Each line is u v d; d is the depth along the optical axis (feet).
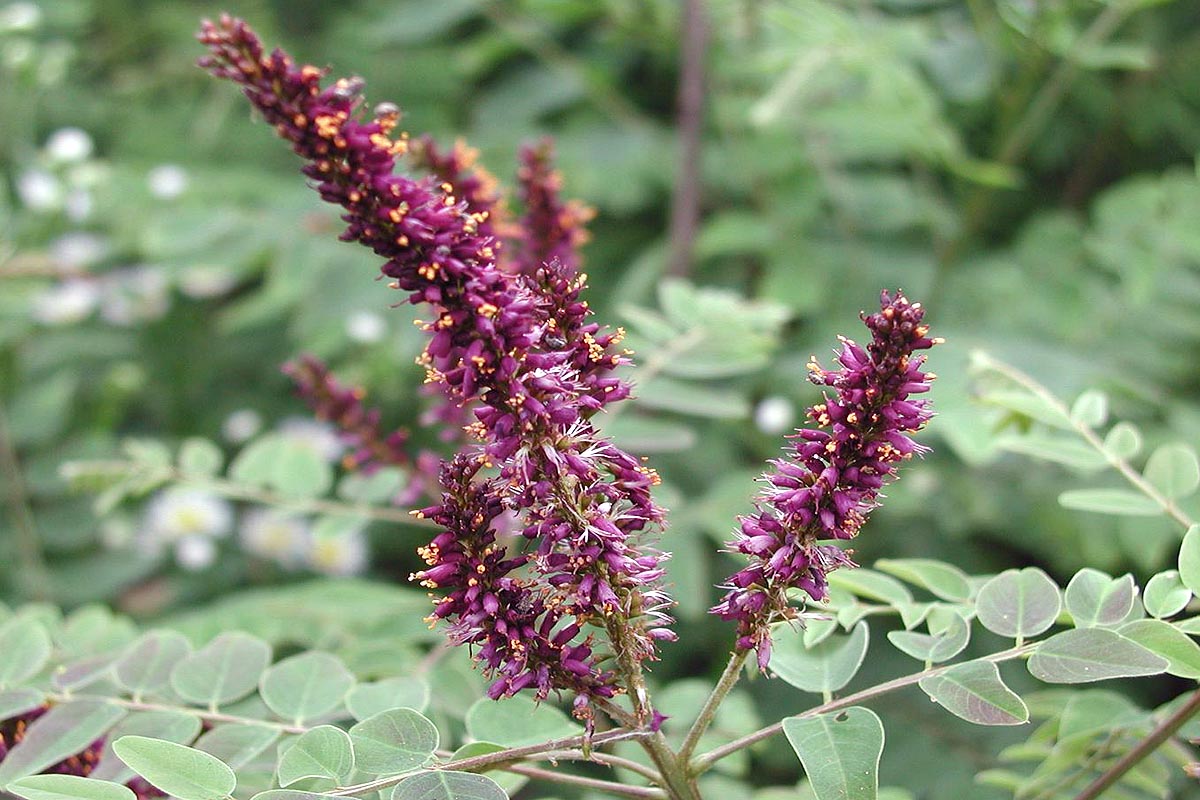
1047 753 7.30
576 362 5.50
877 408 5.16
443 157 8.07
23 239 15.48
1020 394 8.04
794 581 5.39
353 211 5.05
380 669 7.72
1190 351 14.34
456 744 8.30
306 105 4.98
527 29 16.47
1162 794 6.95
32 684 7.01
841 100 15.14
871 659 12.28
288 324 17.76
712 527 10.56
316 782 5.48
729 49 15.96
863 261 14.85
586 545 5.27
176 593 15.10
